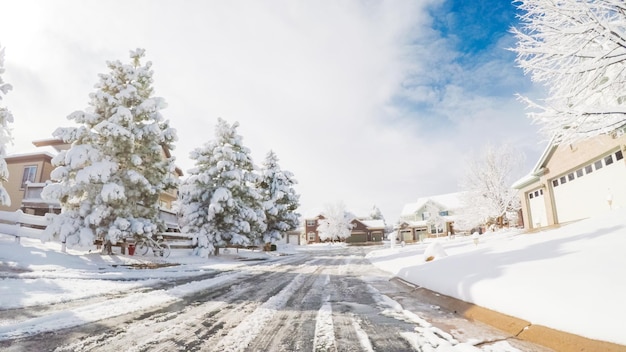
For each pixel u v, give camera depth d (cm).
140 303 571
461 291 574
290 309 545
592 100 647
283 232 3678
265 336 388
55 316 459
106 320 454
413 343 361
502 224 2975
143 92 1662
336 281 951
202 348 344
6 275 820
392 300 633
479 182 2947
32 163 2219
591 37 555
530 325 387
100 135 1530
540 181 2030
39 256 1120
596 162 1520
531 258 642
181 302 598
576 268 478
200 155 2412
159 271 1149
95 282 792
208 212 2203
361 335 393
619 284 371
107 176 1410
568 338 330
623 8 529
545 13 609
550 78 642
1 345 343
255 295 688
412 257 1545
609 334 297
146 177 1633
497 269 613
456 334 396
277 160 4003
